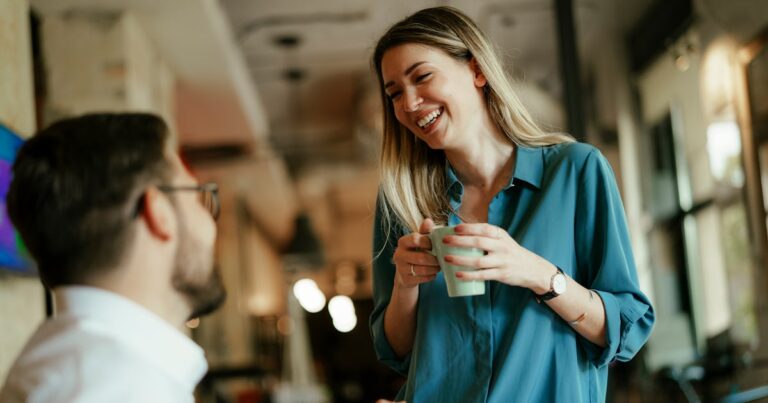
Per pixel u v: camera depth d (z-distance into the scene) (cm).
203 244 113
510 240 130
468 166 152
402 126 159
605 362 139
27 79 294
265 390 894
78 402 96
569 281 134
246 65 841
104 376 98
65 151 106
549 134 151
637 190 588
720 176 464
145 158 109
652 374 531
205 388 734
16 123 279
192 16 527
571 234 143
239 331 1047
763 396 417
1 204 243
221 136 876
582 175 145
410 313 149
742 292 442
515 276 130
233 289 1048
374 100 872
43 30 499
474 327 141
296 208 1345
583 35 630
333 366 1619
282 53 812
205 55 616
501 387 136
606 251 141
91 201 105
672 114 538
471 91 149
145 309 107
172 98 660
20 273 256
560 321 139
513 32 724
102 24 503
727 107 447
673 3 513
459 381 140
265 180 1057
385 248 162
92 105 495
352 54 824
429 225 136
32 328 284
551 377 138
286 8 707
